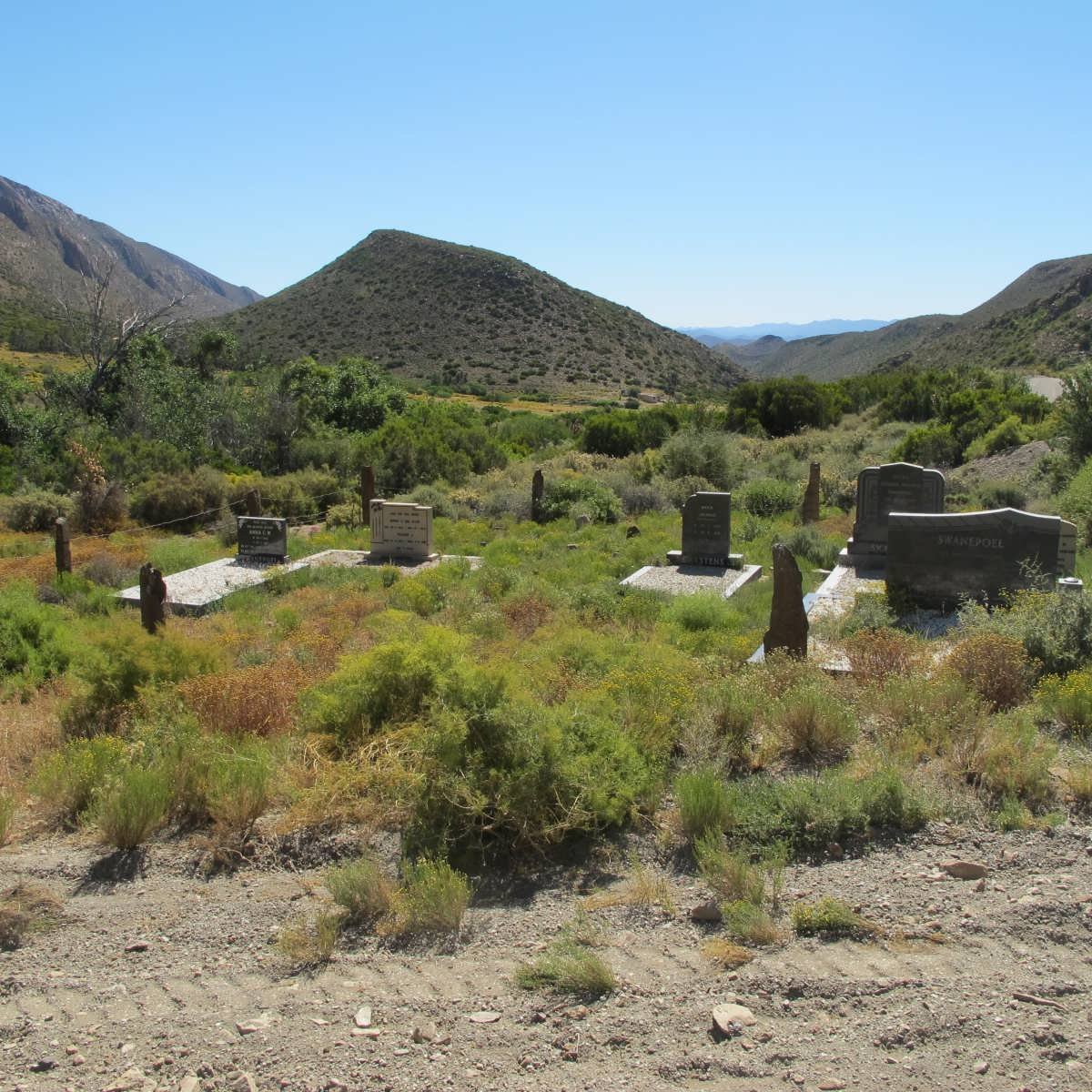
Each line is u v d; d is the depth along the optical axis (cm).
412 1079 335
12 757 737
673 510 2494
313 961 425
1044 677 735
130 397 3472
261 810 588
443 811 543
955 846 496
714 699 685
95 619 1330
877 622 1062
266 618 1324
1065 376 2509
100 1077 344
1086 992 362
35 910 482
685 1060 336
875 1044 338
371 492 2397
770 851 494
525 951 426
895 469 1634
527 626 1148
